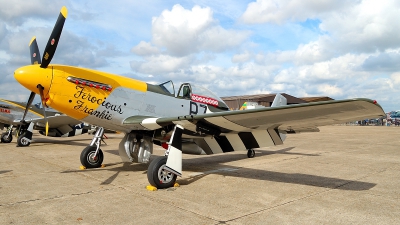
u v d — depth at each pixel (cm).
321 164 744
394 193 458
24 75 488
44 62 495
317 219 339
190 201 409
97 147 674
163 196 434
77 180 541
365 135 1936
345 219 340
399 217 348
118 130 605
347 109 388
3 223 316
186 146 648
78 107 521
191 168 686
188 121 488
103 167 684
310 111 409
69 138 1647
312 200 418
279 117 448
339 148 1136
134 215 347
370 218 344
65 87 506
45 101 513
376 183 526
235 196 437
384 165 724
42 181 531
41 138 1603
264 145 581
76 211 360
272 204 397
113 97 547
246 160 829
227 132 561
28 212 354
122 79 573
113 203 395
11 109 1245
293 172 633
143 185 504
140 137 616
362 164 742
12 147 1140
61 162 759
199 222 325
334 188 489
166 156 493
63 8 496
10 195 432
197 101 675
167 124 516
